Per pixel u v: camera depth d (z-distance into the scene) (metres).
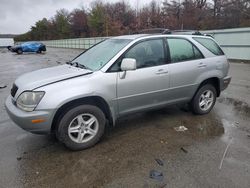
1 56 24.14
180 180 2.79
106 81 3.48
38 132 3.21
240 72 10.84
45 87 3.18
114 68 3.60
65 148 3.58
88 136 3.57
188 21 37.50
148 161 3.20
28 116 3.09
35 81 3.37
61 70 3.82
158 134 4.02
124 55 3.71
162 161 3.19
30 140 3.87
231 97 6.39
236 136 3.94
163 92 4.13
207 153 3.38
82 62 4.14
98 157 3.31
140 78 3.78
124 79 3.64
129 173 2.94
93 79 3.41
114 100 3.61
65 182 2.78
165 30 4.48
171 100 4.36
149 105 4.07
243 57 15.34
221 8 35.19
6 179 2.85
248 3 30.80
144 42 3.95
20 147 3.64
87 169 3.03
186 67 4.33
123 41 4.04
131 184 2.73
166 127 4.31
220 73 4.86
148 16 45.44
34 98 3.11
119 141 3.78
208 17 36.34
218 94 5.11
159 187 2.67
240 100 6.10
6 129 4.32
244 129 4.23
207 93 4.89
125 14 54.03
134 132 4.11
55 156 3.36
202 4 39.75
